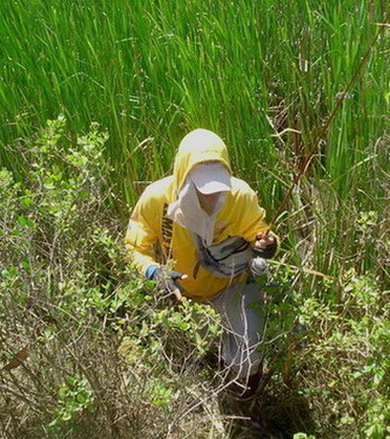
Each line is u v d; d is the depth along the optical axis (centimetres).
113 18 346
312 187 316
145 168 329
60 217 246
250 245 275
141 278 249
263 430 285
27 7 356
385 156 304
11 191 266
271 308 269
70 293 231
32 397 241
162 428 239
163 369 250
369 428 240
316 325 279
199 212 258
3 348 238
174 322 231
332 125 316
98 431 240
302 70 343
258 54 341
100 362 236
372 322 261
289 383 286
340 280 293
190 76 328
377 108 313
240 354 272
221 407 282
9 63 346
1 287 227
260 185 322
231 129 324
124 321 239
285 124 343
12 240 243
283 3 352
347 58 326
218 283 280
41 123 337
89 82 336
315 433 280
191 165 252
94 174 265
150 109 333
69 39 346
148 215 273
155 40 338
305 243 313
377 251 295
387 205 293
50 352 237
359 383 265
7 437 247
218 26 339
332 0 353
